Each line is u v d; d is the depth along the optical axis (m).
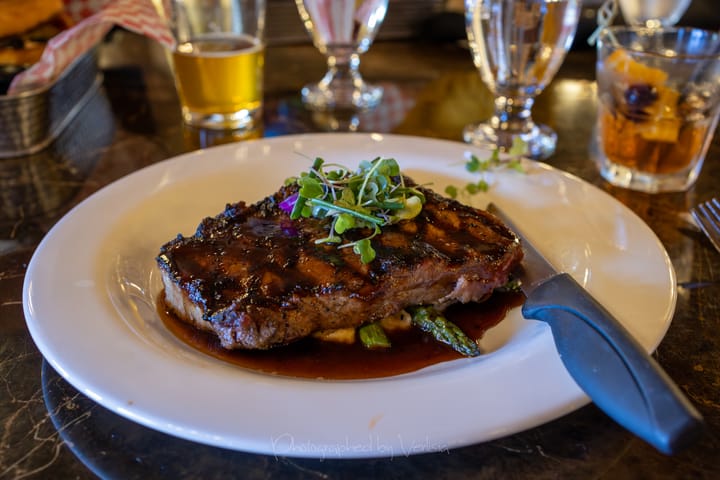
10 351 0.25
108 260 0.28
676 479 0.20
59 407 0.22
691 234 0.34
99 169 0.41
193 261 0.27
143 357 0.22
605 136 0.40
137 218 0.32
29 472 0.20
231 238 0.28
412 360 0.25
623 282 0.27
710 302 0.29
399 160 0.39
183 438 0.20
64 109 0.47
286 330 0.26
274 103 0.53
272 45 0.68
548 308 0.23
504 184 0.36
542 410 0.20
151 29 0.42
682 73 0.36
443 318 0.27
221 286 0.26
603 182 0.40
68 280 0.26
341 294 0.26
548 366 0.21
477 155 0.39
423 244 0.28
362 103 0.52
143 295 0.28
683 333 0.27
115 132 0.47
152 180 0.35
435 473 0.20
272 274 0.26
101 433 0.21
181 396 0.20
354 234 0.29
